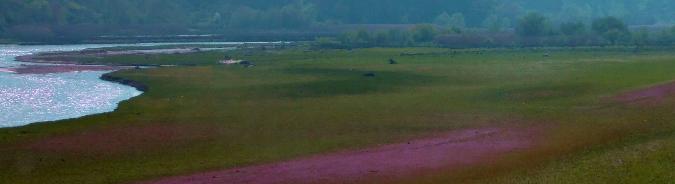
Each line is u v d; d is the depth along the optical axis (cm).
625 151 3503
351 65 9562
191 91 6888
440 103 5959
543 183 3033
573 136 4175
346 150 4131
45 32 18075
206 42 16638
